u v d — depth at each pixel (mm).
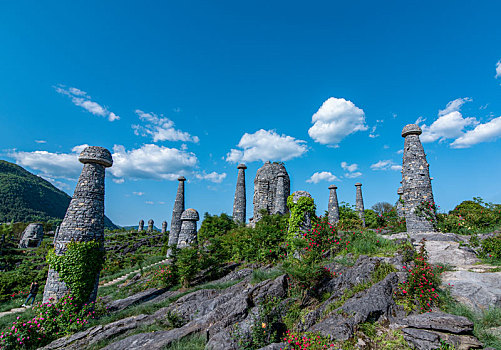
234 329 7609
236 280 13109
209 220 28125
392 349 6395
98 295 16797
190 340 7723
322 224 13445
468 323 6480
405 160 15266
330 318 7660
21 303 16875
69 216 12156
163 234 45250
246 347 6980
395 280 8789
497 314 7168
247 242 17266
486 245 10820
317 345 6781
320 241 12547
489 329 6812
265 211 27797
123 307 12969
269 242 15664
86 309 11273
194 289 12820
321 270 9672
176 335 7922
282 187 28141
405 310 7770
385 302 7734
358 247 12383
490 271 9258
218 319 8453
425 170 14641
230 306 8680
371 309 7453
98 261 12359
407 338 6574
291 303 8664
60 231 12000
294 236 14211
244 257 17219
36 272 24062
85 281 11641
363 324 7117
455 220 14875
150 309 11195
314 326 7688
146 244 40344
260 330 7375
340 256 12102
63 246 11711
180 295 12414
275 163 31125
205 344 7441
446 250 11156
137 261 26906
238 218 31109
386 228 18719
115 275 23078
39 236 40969
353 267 10188
